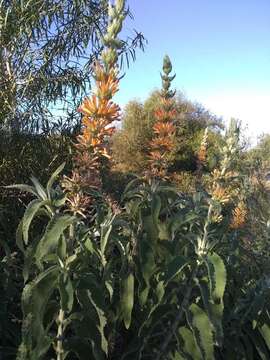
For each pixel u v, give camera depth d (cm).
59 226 212
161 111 265
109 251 252
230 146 249
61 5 591
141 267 245
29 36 582
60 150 579
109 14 205
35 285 216
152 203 251
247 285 300
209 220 245
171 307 254
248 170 566
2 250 418
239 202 375
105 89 199
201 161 360
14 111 572
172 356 249
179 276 254
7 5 562
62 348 232
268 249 337
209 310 233
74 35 611
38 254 215
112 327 250
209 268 232
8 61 593
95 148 207
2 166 531
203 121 1385
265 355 280
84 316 227
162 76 265
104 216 246
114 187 392
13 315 279
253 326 277
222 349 282
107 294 263
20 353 218
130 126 1164
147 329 253
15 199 527
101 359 226
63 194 223
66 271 221
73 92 613
